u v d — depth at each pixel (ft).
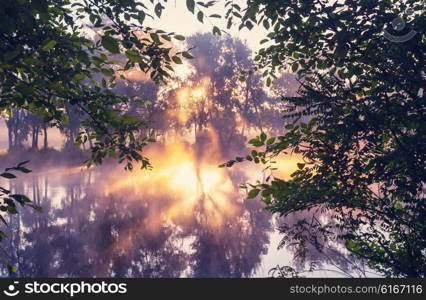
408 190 19.13
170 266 52.31
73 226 75.87
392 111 19.27
